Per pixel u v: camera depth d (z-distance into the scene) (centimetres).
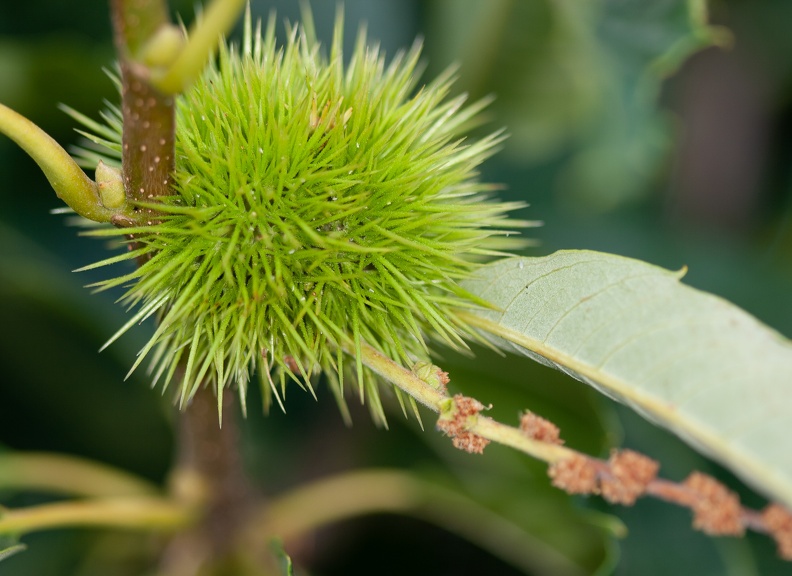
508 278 27
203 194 26
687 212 44
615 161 37
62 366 35
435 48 36
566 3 34
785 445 25
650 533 32
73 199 25
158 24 24
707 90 44
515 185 40
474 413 25
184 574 32
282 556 28
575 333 26
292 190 26
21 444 35
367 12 37
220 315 26
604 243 39
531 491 33
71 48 32
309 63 27
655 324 26
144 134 25
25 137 25
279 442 37
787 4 42
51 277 32
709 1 41
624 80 35
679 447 33
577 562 33
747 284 38
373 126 26
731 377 25
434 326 26
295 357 26
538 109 38
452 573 35
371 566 35
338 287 26
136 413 35
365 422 36
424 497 33
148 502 31
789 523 25
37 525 30
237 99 26
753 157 44
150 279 26
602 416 31
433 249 26
